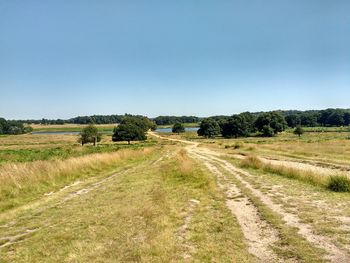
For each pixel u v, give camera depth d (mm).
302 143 65812
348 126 184250
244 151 51688
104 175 26031
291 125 195875
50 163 24469
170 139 126250
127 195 17125
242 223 11398
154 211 13078
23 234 11391
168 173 25234
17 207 15508
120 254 8727
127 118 128375
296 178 21297
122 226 11398
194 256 8383
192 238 9820
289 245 9008
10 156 47750
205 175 23562
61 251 9352
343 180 16984
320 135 122750
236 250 8766
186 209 13578
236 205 14203
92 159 29641
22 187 18531
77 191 19312
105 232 10844
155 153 51969
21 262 8773
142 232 10586
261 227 10852
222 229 10695
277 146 57094
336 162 31516
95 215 13219
